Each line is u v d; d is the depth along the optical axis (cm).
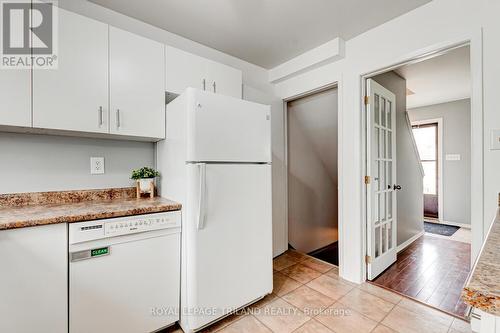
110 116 161
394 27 198
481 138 152
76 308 126
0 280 108
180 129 162
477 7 156
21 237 112
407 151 335
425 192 494
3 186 155
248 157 179
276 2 181
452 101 445
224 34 224
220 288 162
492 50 149
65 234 123
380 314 176
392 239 272
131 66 170
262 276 187
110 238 136
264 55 266
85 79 152
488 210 150
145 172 195
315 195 382
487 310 43
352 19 200
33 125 137
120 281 139
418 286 219
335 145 358
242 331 159
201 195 150
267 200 192
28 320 114
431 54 181
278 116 298
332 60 240
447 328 160
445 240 356
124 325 141
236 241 171
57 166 173
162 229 154
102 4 183
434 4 175
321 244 394
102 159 191
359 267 223
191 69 199
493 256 60
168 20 204
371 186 229
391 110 274
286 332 158
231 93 222
